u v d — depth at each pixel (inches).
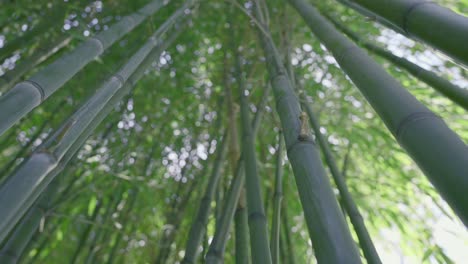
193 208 118.6
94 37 61.6
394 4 37.7
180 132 128.9
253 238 50.5
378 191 113.9
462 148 27.7
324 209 34.9
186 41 128.0
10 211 39.0
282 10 113.0
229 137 96.1
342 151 120.5
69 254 120.7
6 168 95.2
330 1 112.9
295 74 92.4
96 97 52.9
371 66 41.1
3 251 63.6
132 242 115.3
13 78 75.1
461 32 30.3
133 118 120.0
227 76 109.0
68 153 55.7
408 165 110.1
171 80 128.8
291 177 114.7
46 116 112.3
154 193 116.0
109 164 106.8
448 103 104.2
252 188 57.0
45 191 74.2
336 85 119.4
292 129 44.0
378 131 111.3
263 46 74.4
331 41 50.8
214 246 61.1
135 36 122.3
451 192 26.0
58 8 92.8
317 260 32.8
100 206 107.3
